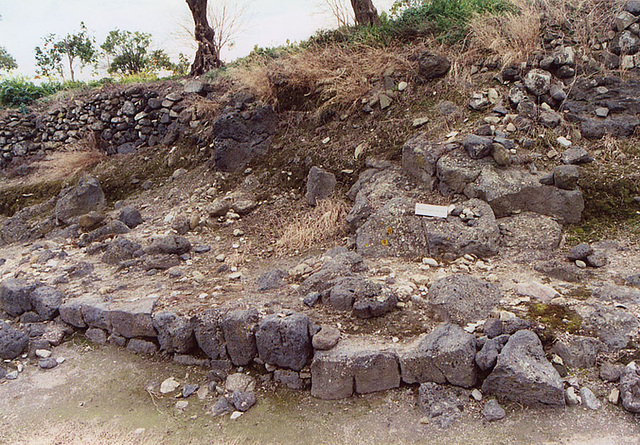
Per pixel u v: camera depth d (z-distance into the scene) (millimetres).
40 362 3934
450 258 4426
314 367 3264
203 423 3135
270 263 4980
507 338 3148
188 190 7047
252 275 4730
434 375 3127
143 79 10859
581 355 3068
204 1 10070
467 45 6758
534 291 3686
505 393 2957
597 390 2918
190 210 6434
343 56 7453
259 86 7578
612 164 5023
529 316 3414
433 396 3018
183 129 8289
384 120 6441
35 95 10992
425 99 6422
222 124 7004
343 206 5637
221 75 8945
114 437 3041
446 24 7156
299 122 7172
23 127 9977
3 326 4266
